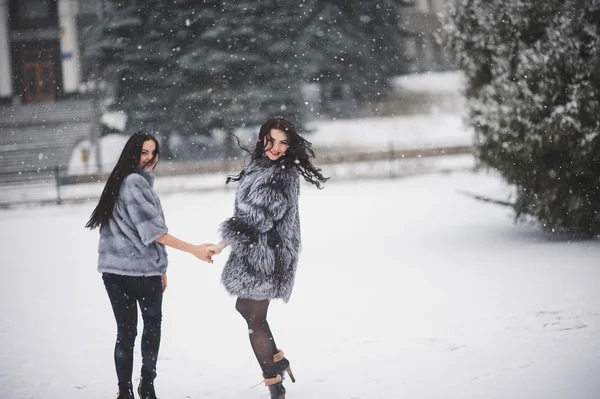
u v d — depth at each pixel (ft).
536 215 41.60
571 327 23.43
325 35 146.00
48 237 60.29
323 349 22.91
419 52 192.44
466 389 18.16
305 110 136.15
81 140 145.38
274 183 17.51
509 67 41.16
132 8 129.70
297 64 134.62
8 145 144.87
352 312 27.81
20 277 41.09
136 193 17.71
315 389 19.08
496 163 42.04
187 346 24.20
